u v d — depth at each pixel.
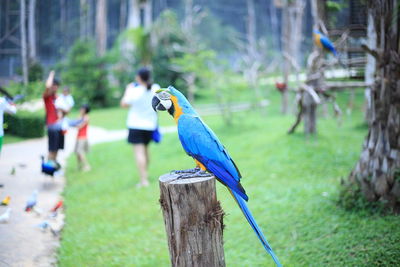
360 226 4.48
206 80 13.89
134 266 4.34
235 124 12.39
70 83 20.75
